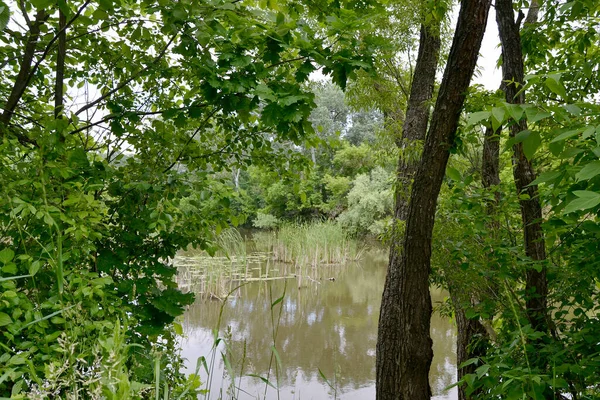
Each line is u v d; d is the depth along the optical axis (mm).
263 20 2393
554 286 2666
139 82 3174
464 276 3055
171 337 2619
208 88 2342
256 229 29641
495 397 2014
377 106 5645
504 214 2998
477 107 3289
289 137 2592
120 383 1104
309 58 2328
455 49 2574
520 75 2682
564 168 1586
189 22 2256
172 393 1860
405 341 2943
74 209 1902
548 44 3838
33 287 1720
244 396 5488
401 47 4953
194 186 2783
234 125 3314
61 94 2812
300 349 7738
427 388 3006
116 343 1203
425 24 4371
